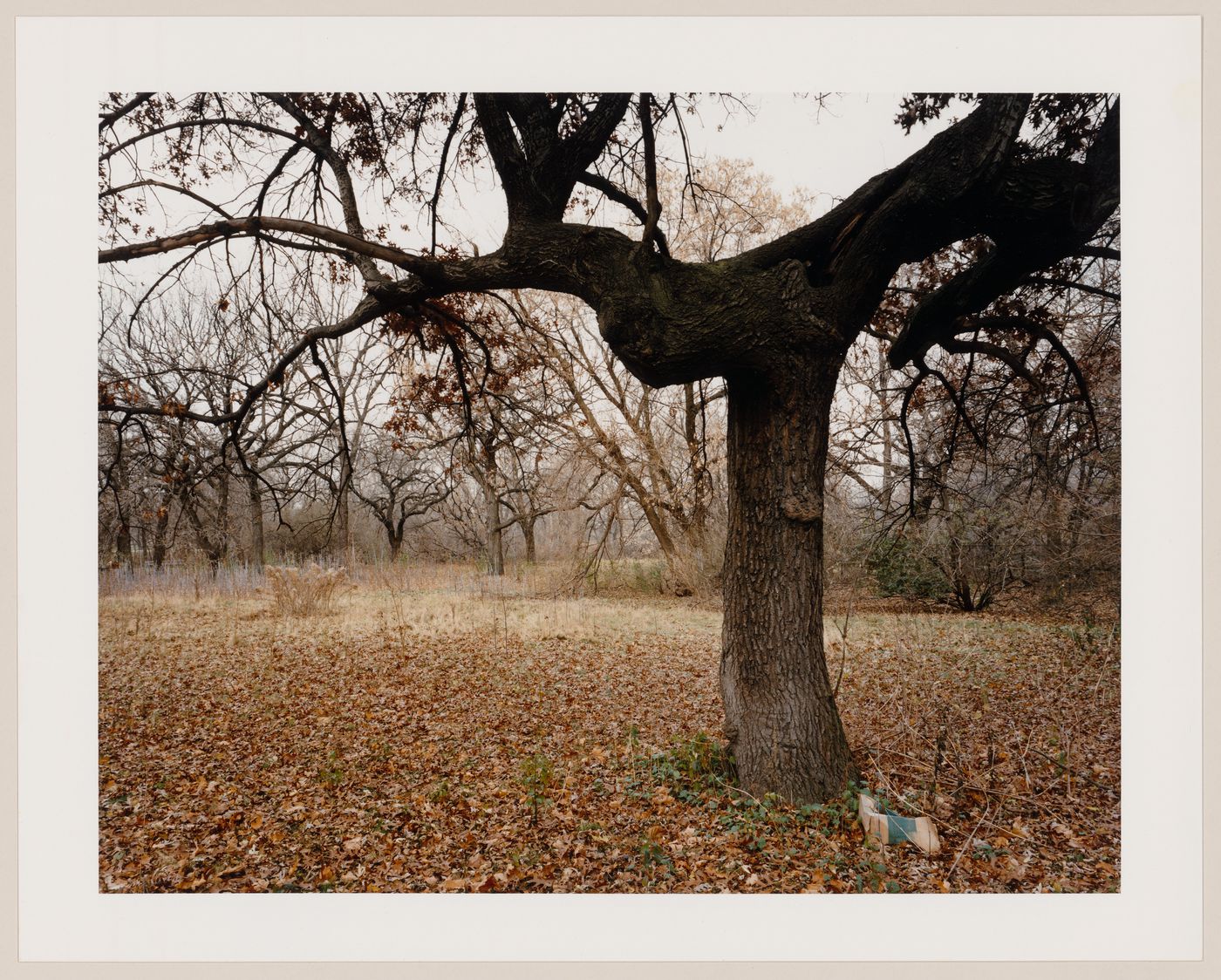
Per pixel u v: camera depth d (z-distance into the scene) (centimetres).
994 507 1231
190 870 402
